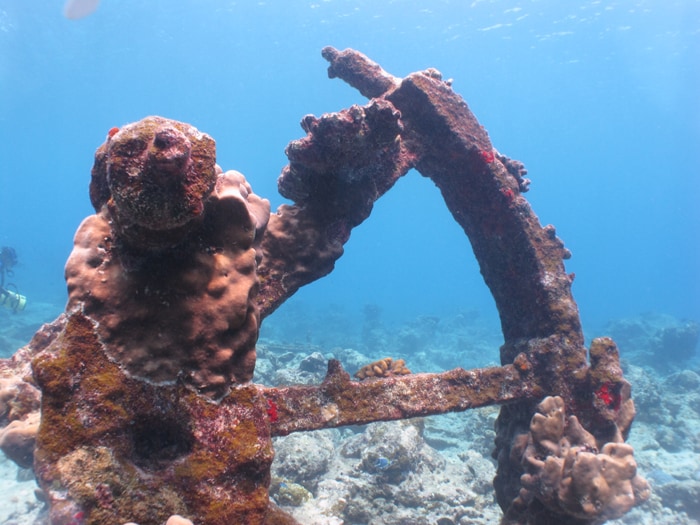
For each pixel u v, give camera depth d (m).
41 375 2.08
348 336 28.73
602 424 4.07
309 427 3.34
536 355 4.45
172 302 2.38
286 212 4.16
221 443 2.32
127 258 2.34
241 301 2.48
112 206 2.17
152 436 2.33
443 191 5.20
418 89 4.51
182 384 2.35
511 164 5.18
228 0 42.38
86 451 2.04
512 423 4.65
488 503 7.30
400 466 7.42
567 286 4.77
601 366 4.19
